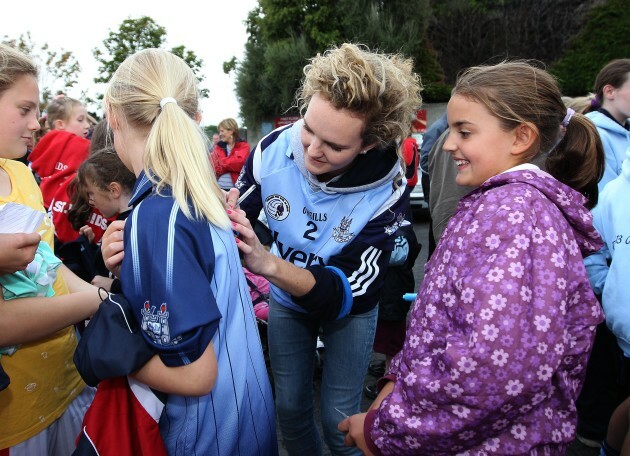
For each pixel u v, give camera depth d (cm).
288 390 186
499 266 97
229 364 117
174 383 104
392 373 132
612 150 269
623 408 188
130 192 200
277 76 1639
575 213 110
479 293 97
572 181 142
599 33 1691
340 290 156
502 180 110
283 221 171
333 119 139
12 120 128
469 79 116
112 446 114
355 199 163
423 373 105
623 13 1656
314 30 1586
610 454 194
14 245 115
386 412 109
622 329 184
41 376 142
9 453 138
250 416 124
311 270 155
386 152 162
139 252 106
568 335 104
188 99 124
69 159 267
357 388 182
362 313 175
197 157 114
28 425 140
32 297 130
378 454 115
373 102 138
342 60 138
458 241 108
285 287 146
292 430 191
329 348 182
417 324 116
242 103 1834
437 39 1842
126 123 121
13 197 142
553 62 1784
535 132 112
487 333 94
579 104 315
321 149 145
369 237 166
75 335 163
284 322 183
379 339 292
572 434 107
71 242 208
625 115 279
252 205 180
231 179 656
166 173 111
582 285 104
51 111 339
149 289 104
